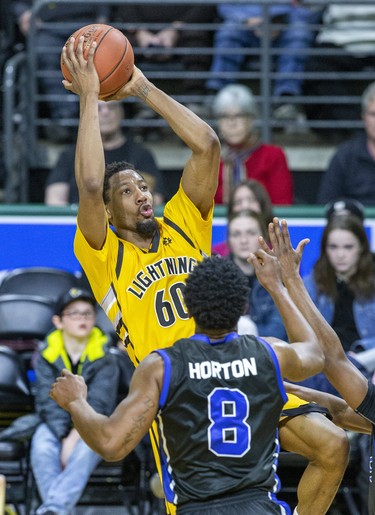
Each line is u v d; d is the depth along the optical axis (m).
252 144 18.30
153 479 14.12
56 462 14.00
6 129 19.97
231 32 21.11
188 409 8.23
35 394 14.80
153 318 9.82
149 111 21.86
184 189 10.18
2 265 17.38
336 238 15.02
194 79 21.47
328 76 21.03
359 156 18.45
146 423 8.12
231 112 18.05
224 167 18.23
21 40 22.27
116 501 14.73
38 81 21.34
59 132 21.52
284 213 17.11
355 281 15.10
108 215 10.15
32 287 16.52
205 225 10.20
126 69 9.79
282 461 13.58
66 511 13.59
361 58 21.50
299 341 8.75
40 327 15.80
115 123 18.11
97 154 9.44
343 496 14.58
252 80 22.28
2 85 21.83
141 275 9.90
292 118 21.91
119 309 9.87
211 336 8.55
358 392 9.19
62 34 21.30
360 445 13.77
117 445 8.03
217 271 8.55
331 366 9.19
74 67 9.66
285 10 21.41
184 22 21.22
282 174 18.25
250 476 8.22
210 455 8.21
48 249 17.38
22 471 14.47
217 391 8.27
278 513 8.25
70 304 14.55
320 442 9.65
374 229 17.16
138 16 21.17
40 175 21.27
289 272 9.23
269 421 8.37
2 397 14.77
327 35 21.55
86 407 8.22
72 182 18.45
